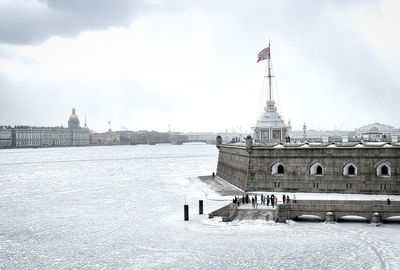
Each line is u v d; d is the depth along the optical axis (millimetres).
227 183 103312
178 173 153875
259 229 59031
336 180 77125
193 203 80938
